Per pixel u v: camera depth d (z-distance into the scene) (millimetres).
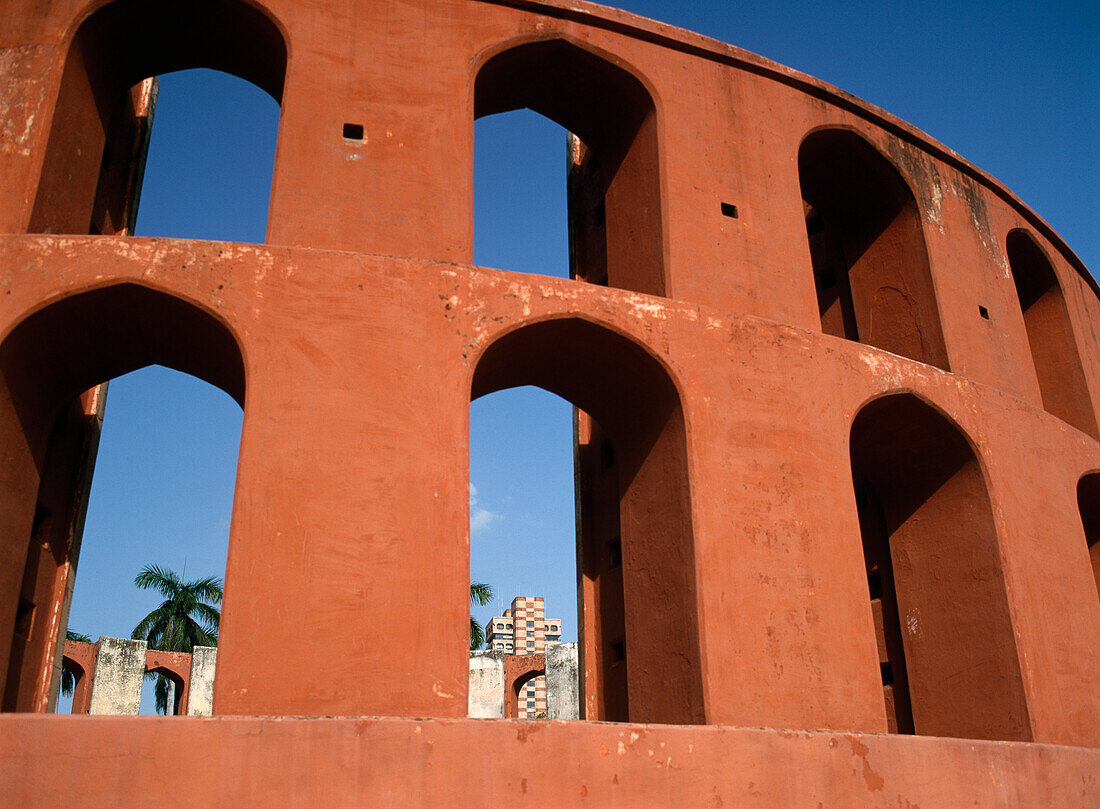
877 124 12852
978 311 12789
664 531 9586
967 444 11266
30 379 8969
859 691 9273
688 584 9109
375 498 8266
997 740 9906
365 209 9695
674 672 9109
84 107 10203
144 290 8578
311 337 8633
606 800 7344
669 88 11391
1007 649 10648
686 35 11648
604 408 10664
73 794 6434
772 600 9227
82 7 9906
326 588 7906
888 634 11977
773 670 8977
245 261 8781
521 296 9328
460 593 8180
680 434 9586
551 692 23828
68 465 10633
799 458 9883
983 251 13383
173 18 10508
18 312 8320
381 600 7984
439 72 10469
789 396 10086
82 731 6562
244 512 7965
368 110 10117
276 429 8281
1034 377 13172
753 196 11367
